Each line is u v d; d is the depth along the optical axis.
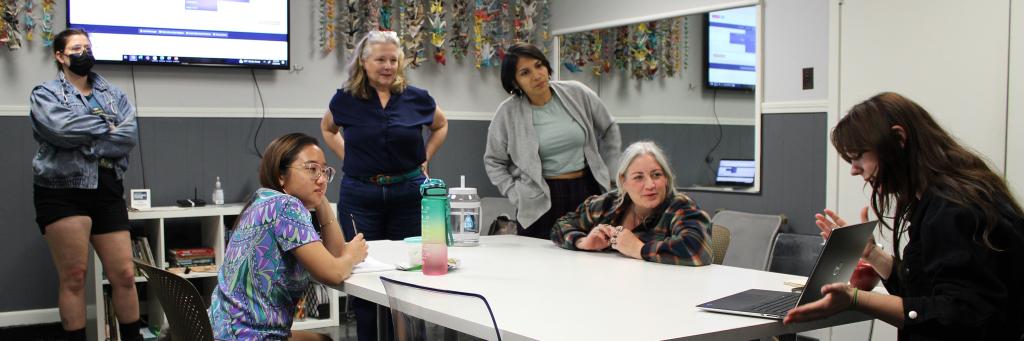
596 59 5.62
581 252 2.76
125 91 4.75
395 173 3.33
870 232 1.82
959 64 3.63
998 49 3.49
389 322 2.28
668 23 5.10
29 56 4.54
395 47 3.28
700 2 4.89
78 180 3.56
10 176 4.54
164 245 4.73
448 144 5.71
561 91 3.35
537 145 3.31
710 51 4.83
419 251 2.48
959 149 1.74
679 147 5.09
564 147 3.32
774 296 1.93
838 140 1.84
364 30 5.30
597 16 5.60
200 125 4.94
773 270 2.82
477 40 5.64
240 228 2.19
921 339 1.70
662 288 2.08
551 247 2.89
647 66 5.25
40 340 4.29
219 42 4.89
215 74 4.98
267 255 2.13
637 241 2.59
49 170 3.52
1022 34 3.41
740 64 4.69
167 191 4.86
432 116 3.51
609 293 2.02
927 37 3.73
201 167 4.95
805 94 4.37
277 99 5.16
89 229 3.65
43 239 4.64
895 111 1.75
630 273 2.32
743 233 4.18
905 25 3.81
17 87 4.52
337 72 5.33
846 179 4.11
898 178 1.76
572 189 3.35
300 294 2.26
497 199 4.75
